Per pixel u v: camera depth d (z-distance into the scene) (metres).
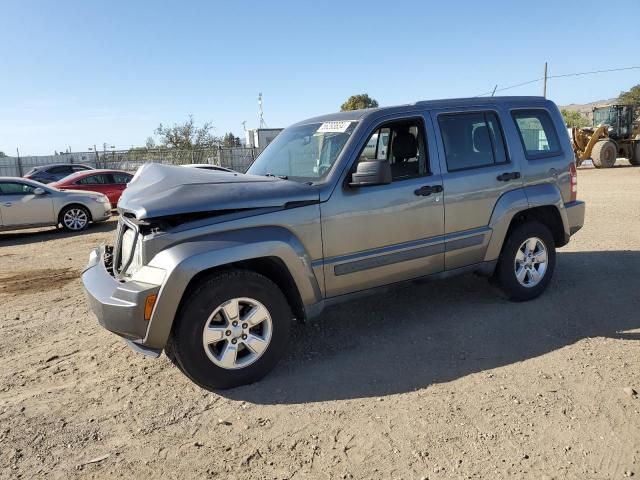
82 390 3.93
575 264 6.80
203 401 3.66
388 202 4.35
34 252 10.42
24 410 3.65
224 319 3.75
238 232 3.75
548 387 3.60
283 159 4.82
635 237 8.45
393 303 5.48
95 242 11.33
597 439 3.00
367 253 4.30
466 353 4.22
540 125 5.50
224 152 27.55
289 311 3.96
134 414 3.54
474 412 3.34
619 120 28.09
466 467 2.81
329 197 4.09
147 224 3.62
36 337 5.11
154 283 3.51
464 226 4.82
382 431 3.18
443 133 4.76
